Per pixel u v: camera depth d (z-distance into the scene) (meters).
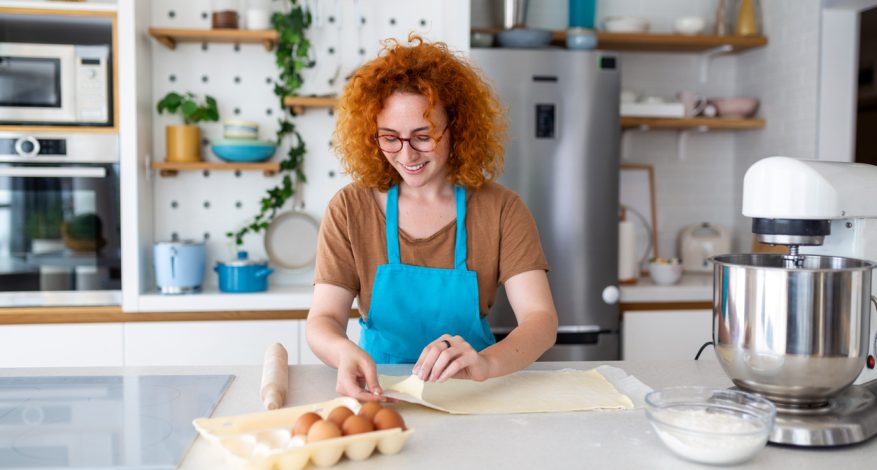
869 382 1.23
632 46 3.32
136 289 2.80
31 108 2.74
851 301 1.04
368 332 1.60
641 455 1.01
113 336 2.77
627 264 3.12
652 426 1.09
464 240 1.55
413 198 1.57
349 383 1.21
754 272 1.07
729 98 3.33
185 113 2.99
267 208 3.09
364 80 1.42
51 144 2.76
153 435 1.07
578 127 2.86
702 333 3.01
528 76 2.84
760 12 3.35
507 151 2.84
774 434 1.03
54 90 2.75
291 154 3.08
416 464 0.97
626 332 2.97
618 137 2.89
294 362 2.82
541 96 2.84
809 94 3.04
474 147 1.52
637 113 3.19
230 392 1.31
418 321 1.56
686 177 3.54
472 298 1.55
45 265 2.77
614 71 2.88
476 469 0.95
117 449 1.01
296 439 0.98
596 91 2.87
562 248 2.87
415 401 1.17
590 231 2.88
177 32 2.86
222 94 3.12
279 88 3.06
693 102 3.30
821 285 1.03
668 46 3.33
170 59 3.09
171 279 2.83
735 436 0.95
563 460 0.98
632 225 3.15
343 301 1.53
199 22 3.08
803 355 1.04
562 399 1.24
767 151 3.32
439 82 1.43
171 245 2.82
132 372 1.45
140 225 2.86
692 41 3.22
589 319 2.89
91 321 2.77
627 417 1.17
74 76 2.76
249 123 2.97
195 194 3.14
